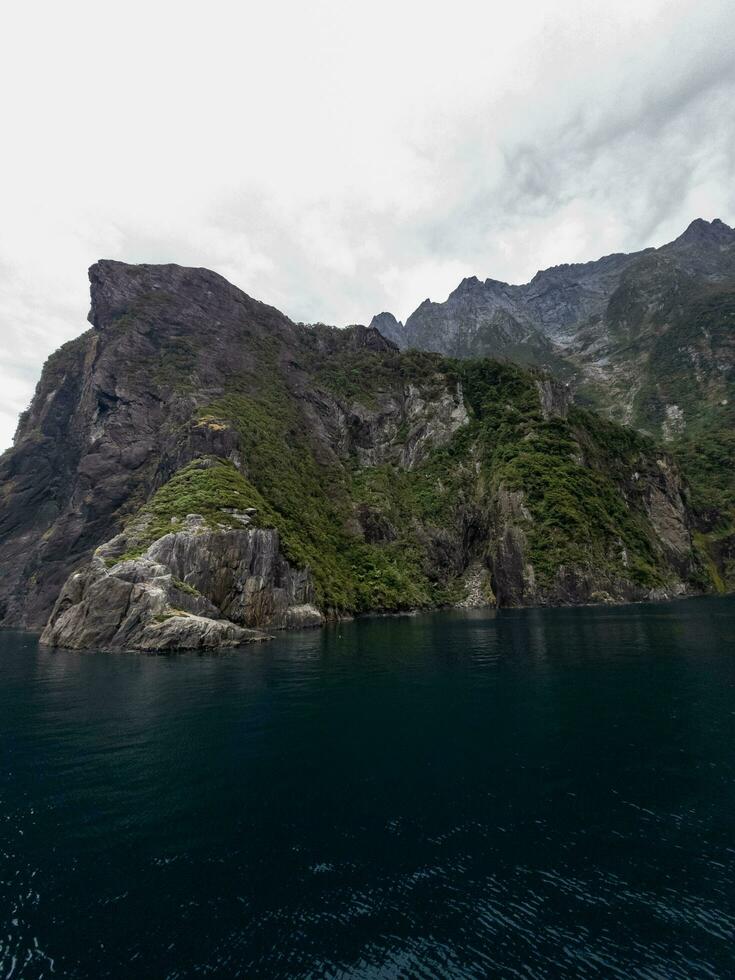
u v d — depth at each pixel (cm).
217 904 1141
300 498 9219
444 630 6331
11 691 3366
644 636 5166
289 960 968
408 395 14812
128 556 5928
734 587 13562
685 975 912
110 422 10406
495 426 13212
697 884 1180
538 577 9894
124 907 1136
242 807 1602
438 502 12169
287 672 3762
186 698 3027
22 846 1398
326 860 1304
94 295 12631
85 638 5406
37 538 11412
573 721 2395
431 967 943
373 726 2392
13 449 12694
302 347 15512
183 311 12581
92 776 1873
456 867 1262
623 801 1586
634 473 13850
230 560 6350
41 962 976
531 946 995
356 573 9400
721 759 1894
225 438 8512
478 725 2373
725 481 16262
